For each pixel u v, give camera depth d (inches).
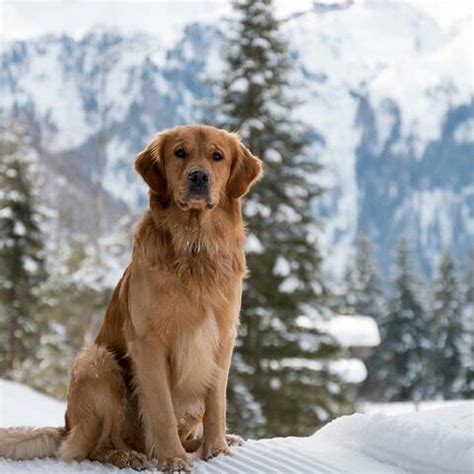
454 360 1947.6
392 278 2005.4
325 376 784.3
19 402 581.3
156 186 219.6
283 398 760.3
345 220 7052.2
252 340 760.3
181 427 232.1
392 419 222.4
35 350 1177.4
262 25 804.6
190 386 218.2
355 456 216.5
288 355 769.6
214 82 821.2
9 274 1177.4
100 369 219.1
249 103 794.8
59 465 210.4
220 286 215.0
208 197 209.6
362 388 1931.6
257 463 207.0
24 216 1189.1
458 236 7190.0
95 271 1133.7
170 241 212.7
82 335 1179.9
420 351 1952.5
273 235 780.6
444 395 1947.6
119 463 209.8
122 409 221.1
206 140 219.8
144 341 211.2
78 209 1621.6
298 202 797.9
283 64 813.9
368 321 1176.8
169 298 209.0
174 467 203.5
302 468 202.8
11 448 216.4
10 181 1187.3
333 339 799.1
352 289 2078.0
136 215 1139.3
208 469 204.4
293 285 761.0
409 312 1955.0
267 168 781.9
